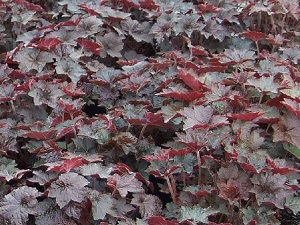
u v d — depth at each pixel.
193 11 1.98
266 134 1.55
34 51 1.73
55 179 1.40
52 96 1.60
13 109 1.61
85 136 1.51
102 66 1.80
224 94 1.56
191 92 1.53
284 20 1.97
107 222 1.38
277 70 1.67
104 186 1.44
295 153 1.50
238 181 1.40
